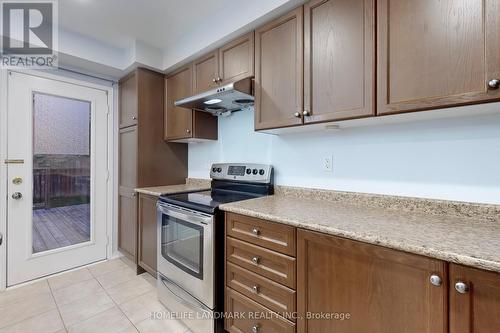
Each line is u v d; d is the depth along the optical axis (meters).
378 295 0.92
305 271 1.13
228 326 1.49
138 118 2.43
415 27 1.04
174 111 2.47
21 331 1.61
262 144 2.09
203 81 2.12
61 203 2.46
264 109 1.63
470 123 1.17
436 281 0.79
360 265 0.97
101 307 1.89
